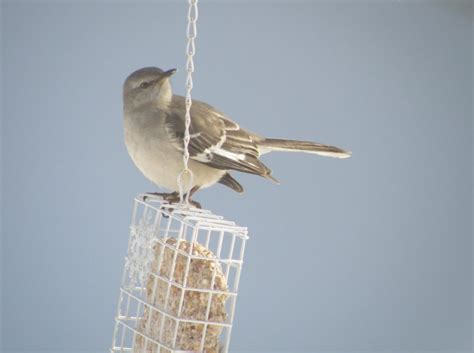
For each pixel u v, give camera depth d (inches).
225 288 366.3
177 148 417.4
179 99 437.1
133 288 387.9
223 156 425.4
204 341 362.3
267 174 434.3
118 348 394.6
